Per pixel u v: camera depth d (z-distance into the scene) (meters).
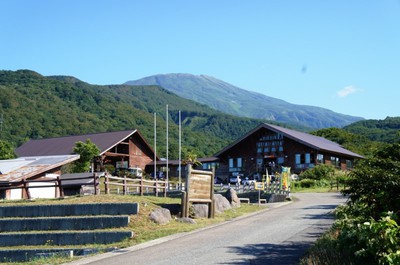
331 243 11.73
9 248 17.77
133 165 59.06
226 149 59.19
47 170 30.61
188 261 12.56
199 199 20.59
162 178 58.19
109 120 100.31
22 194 29.38
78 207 19.50
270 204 28.06
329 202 28.39
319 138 62.59
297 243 14.25
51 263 13.87
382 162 11.29
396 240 8.63
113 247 15.75
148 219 18.56
